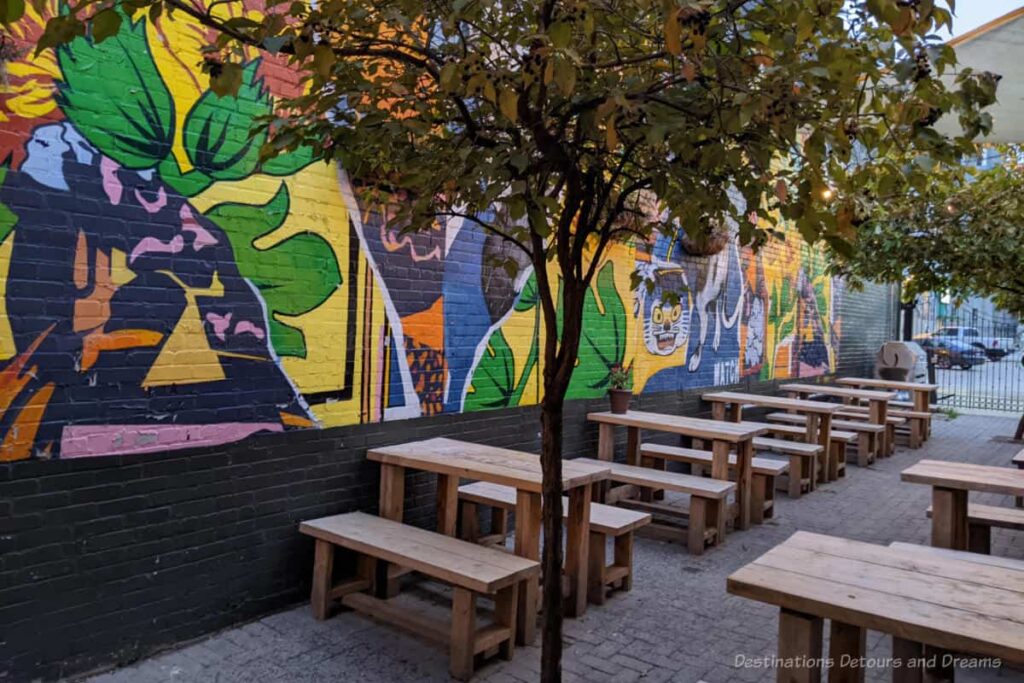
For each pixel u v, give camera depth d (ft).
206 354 12.66
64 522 10.83
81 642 11.03
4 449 10.21
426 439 16.96
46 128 10.62
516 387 19.57
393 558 12.17
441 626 12.13
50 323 10.68
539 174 8.84
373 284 15.69
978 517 15.25
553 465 9.33
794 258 36.47
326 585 13.44
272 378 13.73
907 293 28.99
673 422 21.09
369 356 15.64
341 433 15.07
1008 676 11.67
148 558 11.86
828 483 26.32
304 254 14.26
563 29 6.61
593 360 22.65
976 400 55.77
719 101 7.18
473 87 7.23
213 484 12.78
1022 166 26.07
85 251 11.06
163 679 11.09
